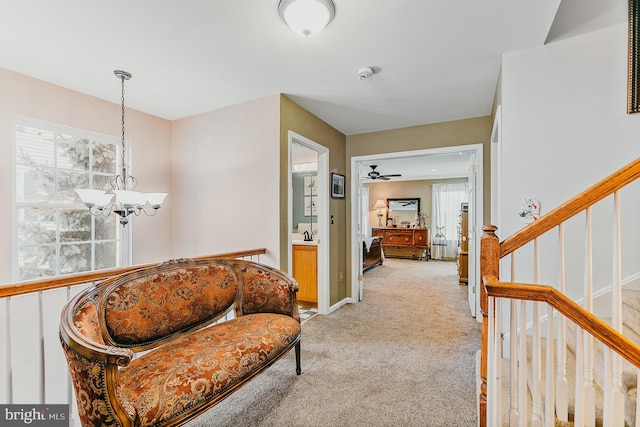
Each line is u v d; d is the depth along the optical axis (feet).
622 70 6.10
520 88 6.82
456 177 26.53
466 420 5.50
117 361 3.68
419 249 27.20
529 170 6.74
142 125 10.75
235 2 5.21
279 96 9.17
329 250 12.01
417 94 9.18
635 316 5.34
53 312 7.82
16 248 7.82
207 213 10.74
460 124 11.39
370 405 5.95
